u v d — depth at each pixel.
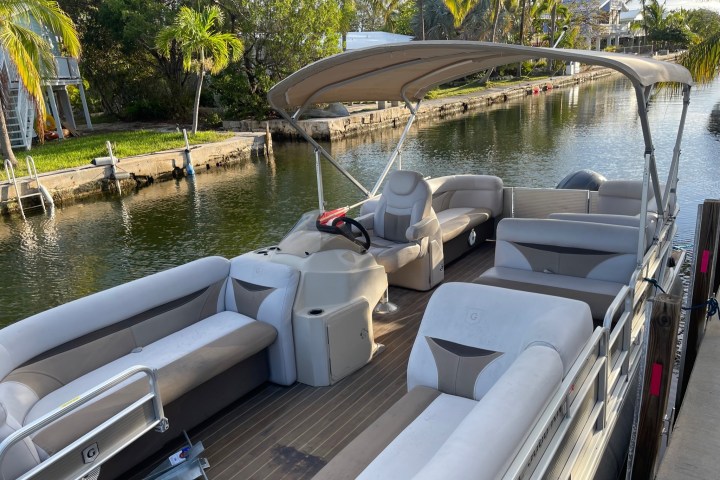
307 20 23.61
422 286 4.38
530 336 2.13
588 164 13.84
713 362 3.94
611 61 2.62
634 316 3.04
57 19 13.58
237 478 2.38
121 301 2.74
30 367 2.41
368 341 3.27
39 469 1.84
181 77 27.00
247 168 17.41
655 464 2.74
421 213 4.40
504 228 3.80
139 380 2.46
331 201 12.50
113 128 24.67
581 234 3.50
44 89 20.28
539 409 1.72
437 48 2.89
